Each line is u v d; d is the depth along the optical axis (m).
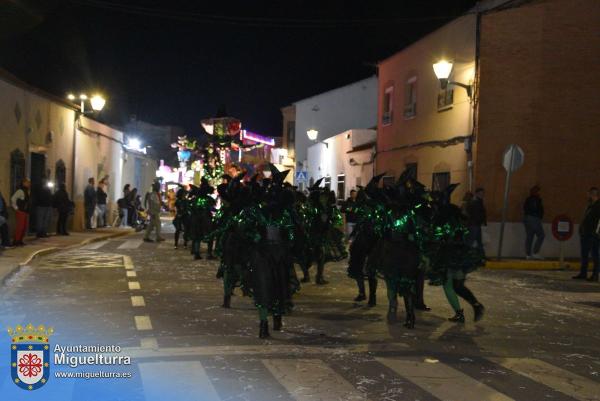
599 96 19.73
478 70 20.05
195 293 11.59
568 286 14.21
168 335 8.13
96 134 29.70
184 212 20.11
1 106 18.86
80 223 27.47
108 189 32.41
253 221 8.15
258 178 9.69
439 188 23.02
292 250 8.48
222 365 6.80
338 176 35.53
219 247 10.18
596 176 19.73
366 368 6.82
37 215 21.52
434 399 5.84
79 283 12.53
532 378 6.62
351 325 9.09
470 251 9.40
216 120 29.94
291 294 8.36
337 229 13.39
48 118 23.17
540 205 18.67
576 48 19.69
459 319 9.53
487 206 19.80
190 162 39.53
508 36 19.75
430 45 23.91
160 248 20.61
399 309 10.49
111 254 18.28
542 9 19.59
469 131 20.81
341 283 13.52
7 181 19.53
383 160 28.61
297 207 11.98
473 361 7.25
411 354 7.48
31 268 14.61
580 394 6.12
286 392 5.95
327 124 46.50
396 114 27.30
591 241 15.30
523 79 19.69
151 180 45.47
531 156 19.61
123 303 10.39
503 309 10.88
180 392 5.91
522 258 19.08
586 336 8.89
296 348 7.62
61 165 24.86
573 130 19.70
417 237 8.90
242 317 9.45
